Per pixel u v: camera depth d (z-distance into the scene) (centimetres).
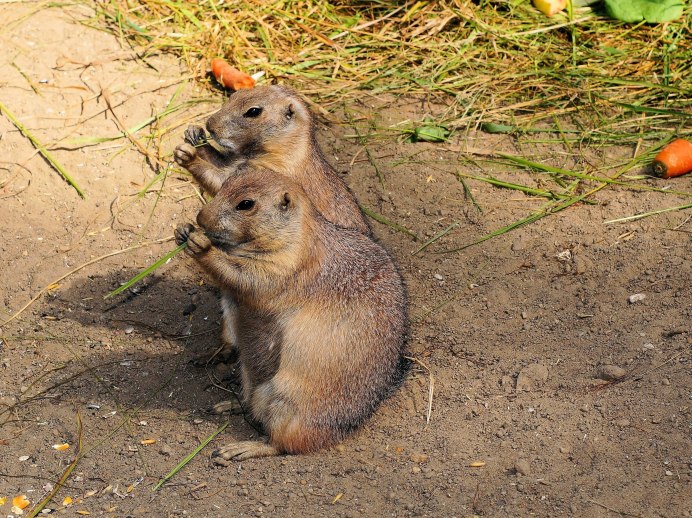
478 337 951
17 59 1262
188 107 1232
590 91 1268
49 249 1063
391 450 798
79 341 954
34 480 764
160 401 879
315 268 799
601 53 1338
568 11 1380
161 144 1181
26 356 925
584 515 688
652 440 751
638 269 1002
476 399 851
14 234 1075
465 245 1083
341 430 815
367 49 1358
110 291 1024
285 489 748
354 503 728
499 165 1188
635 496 698
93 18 1346
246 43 1336
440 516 704
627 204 1101
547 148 1207
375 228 1114
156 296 1025
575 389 836
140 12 1363
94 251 1066
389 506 723
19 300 1005
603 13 1405
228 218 766
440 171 1182
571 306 973
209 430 839
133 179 1144
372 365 815
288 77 1308
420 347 948
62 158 1155
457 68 1332
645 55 1330
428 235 1103
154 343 959
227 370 925
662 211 1077
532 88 1295
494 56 1348
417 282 1045
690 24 1356
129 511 726
